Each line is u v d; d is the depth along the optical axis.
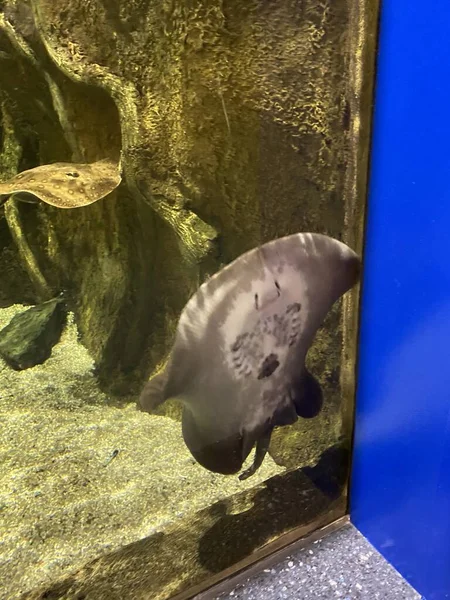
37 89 1.53
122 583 1.01
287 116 1.01
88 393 1.51
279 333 0.98
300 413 1.24
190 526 1.13
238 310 0.86
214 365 0.91
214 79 1.03
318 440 1.33
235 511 1.19
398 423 1.11
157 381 0.90
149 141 1.18
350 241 1.09
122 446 1.28
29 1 1.26
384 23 0.87
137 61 1.13
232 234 1.16
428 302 0.93
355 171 1.02
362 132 0.98
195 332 0.83
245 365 0.96
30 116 1.65
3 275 1.91
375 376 1.15
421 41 0.80
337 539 1.31
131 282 1.53
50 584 0.95
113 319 1.54
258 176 1.09
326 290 1.03
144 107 1.17
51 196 1.46
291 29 0.94
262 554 1.23
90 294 1.76
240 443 1.11
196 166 1.15
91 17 1.11
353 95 0.96
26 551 1.00
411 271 0.96
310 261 0.94
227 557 1.17
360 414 1.25
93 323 1.70
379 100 0.93
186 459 1.25
